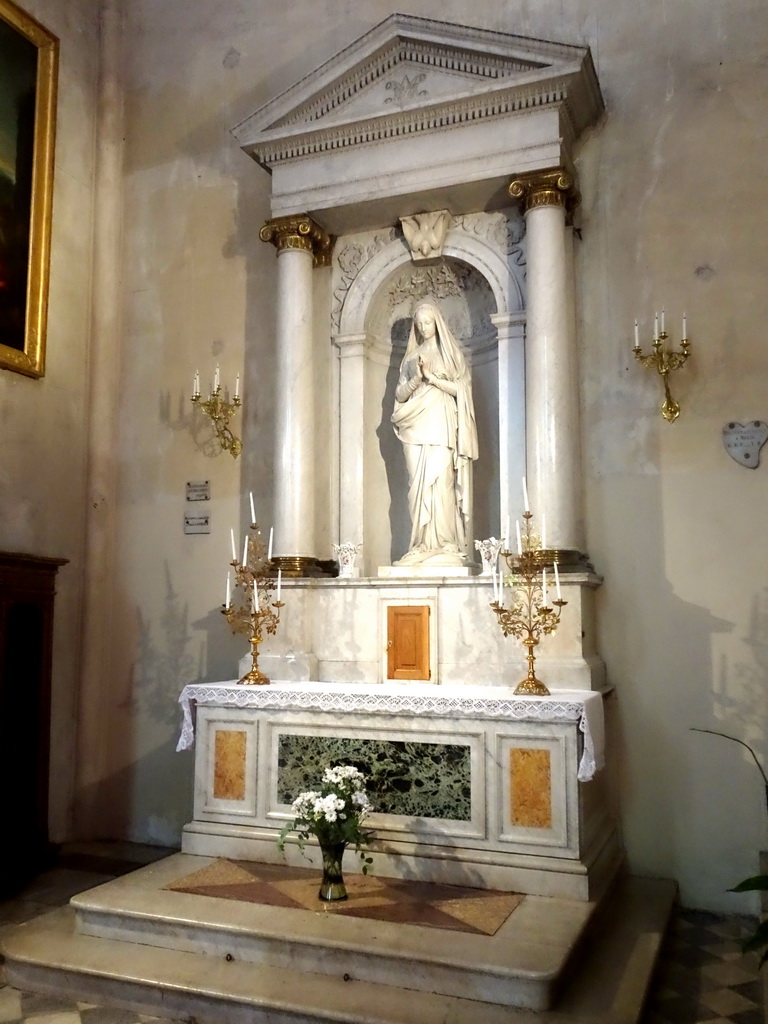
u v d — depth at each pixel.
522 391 5.55
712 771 4.98
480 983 3.46
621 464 5.36
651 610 5.20
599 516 5.36
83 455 6.69
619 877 4.90
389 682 5.33
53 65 6.53
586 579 4.96
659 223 5.45
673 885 4.86
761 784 4.88
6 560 5.65
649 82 5.57
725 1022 3.58
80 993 3.86
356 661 5.47
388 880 4.44
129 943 4.07
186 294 6.74
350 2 6.53
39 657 6.00
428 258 5.96
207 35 6.96
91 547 6.59
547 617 4.69
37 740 5.91
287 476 5.82
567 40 5.79
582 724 4.23
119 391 6.84
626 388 5.41
